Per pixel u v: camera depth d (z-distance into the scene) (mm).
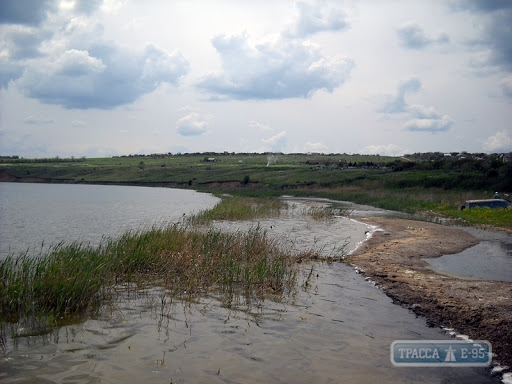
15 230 26047
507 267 15117
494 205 34094
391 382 6809
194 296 10945
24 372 6934
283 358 7578
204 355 7645
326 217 31438
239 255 14953
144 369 7102
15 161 149375
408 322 9344
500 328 8688
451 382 6789
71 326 8867
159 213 37312
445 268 14828
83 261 11844
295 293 11398
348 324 9203
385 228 25656
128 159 170000
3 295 9570
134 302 10414
